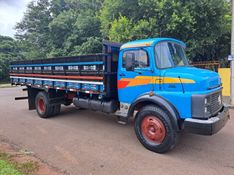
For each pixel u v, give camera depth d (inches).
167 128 187.0
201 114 173.0
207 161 179.2
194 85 176.4
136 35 552.1
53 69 304.7
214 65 550.9
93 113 356.2
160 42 207.3
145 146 204.1
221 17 559.8
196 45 547.8
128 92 222.7
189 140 225.3
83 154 194.5
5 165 163.3
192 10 525.0
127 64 217.5
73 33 1106.1
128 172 162.6
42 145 217.2
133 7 604.7
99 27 1053.8
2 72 1405.0
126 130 262.4
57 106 333.7
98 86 243.3
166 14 526.9
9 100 541.0
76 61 265.6
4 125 296.0
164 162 177.9
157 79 197.8
